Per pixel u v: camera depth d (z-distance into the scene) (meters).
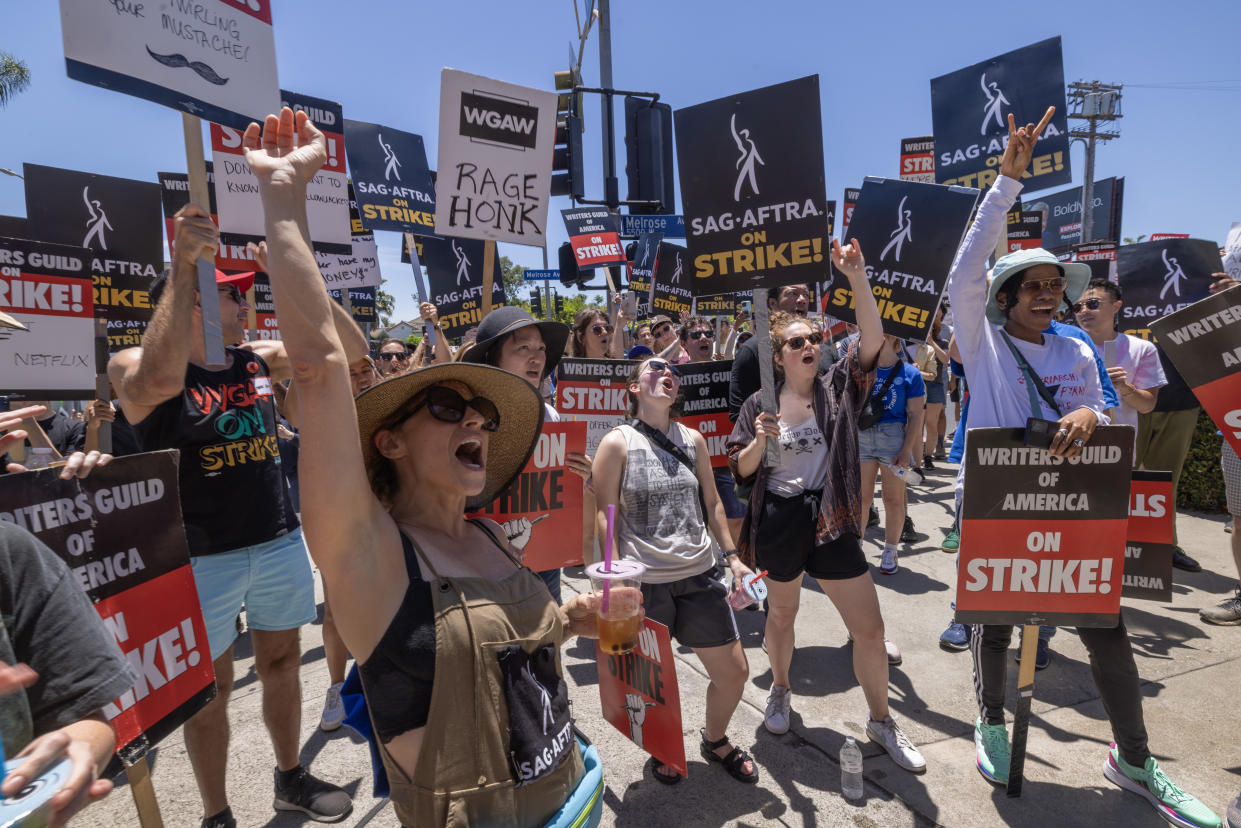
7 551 1.20
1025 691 2.65
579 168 8.30
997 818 2.64
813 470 3.07
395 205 6.14
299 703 2.78
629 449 2.82
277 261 1.24
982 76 5.86
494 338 2.94
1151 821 2.61
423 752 1.27
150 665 1.79
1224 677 3.62
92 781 1.08
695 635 2.80
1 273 3.18
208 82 2.50
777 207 3.19
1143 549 2.98
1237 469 4.09
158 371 2.23
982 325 2.89
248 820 2.71
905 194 4.27
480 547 1.57
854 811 2.69
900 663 3.90
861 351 3.07
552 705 1.45
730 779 2.90
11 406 3.35
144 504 1.82
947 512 7.05
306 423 1.23
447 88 4.17
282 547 2.68
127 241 4.33
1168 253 5.68
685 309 10.26
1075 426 2.44
